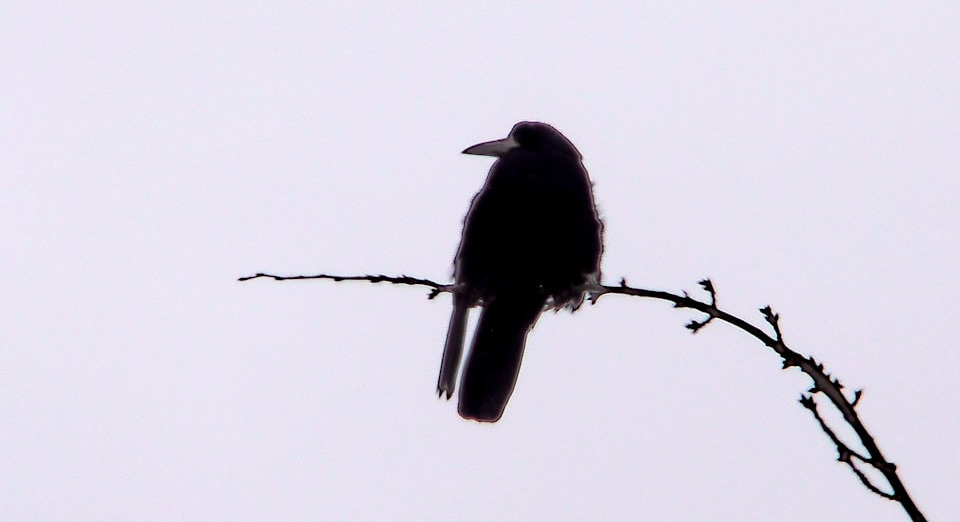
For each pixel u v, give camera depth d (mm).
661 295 8367
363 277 8766
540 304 10586
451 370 10367
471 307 10570
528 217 10617
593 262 10844
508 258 10539
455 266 10828
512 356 10414
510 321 10500
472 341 10477
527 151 11023
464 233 10805
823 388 7609
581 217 10781
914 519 7051
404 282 8844
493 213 10688
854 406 7512
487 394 10320
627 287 8414
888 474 7223
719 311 8039
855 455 7281
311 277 8531
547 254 10539
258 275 8547
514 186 10727
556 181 10781
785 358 7730
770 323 7832
